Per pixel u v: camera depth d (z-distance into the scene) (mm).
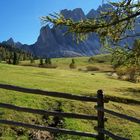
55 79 43219
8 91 24172
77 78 53156
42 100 23734
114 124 21484
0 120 13680
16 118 19000
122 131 20594
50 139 16844
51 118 19875
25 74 46438
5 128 17094
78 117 12867
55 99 24250
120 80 57156
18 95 23766
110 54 12008
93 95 30906
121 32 11859
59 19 11258
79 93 30734
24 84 30875
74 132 12969
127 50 11914
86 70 119438
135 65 12164
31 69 63375
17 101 22594
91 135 12812
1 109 19500
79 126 19391
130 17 11422
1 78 34969
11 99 22797
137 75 12875
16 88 13234
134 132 20547
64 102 24031
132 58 12000
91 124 20297
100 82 48906
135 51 11836
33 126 13359
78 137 16766
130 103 31438
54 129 13141
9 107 13438
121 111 26656
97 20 11523
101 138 12688
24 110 13312
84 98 12812
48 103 23500
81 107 23828
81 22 11438
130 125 21562
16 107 13391
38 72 57250
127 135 20109
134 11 11414
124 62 12055
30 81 35562
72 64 136750
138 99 33031
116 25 11789
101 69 122312
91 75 68000
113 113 12211
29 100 23156
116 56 12016
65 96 12914
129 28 11867
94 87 39469
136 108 28953
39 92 13070
